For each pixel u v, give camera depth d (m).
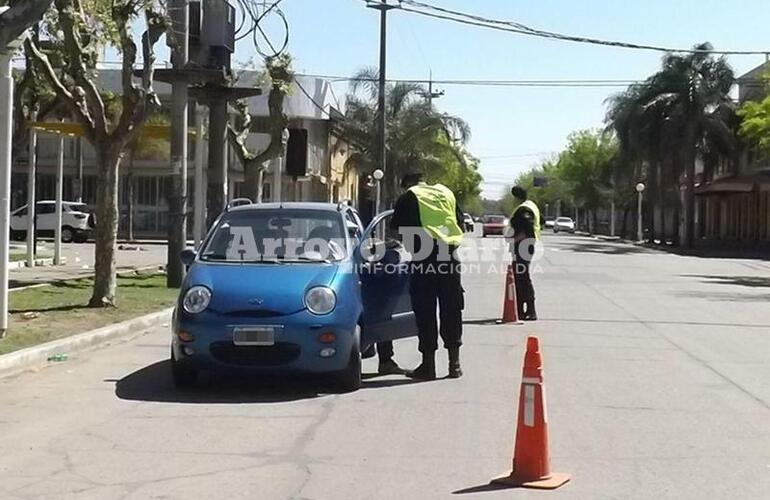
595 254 46.97
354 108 54.50
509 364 12.45
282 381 10.94
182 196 20.42
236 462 7.53
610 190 81.44
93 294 16.39
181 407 9.52
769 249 55.31
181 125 20.41
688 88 53.69
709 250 54.59
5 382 10.62
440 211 11.21
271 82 25.23
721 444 8.34
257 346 9.91
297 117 52.38
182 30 20.17
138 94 16.00
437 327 11.40
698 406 9.96
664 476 7.30
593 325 16.92
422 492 6.80
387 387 10.73
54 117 33.69
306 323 9.95
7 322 13.15
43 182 53.50
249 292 10.12
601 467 7.54
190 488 6.83
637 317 18.36
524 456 7.09
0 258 12.33
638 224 69.81
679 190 58.75
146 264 28.14
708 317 18.69
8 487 6.81
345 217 11.85
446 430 8.67
